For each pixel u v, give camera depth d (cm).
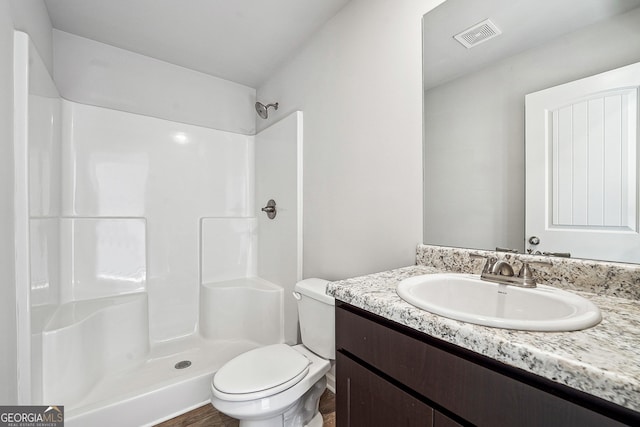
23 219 105
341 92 159
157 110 214
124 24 173
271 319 202
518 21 94
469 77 105
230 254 240
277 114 224
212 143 237
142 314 186
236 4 156
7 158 98
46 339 127
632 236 72
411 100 122
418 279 88
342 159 158
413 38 121
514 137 95
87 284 181
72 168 179
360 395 79
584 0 81
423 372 63
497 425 51
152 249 207
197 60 215
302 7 158
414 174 121
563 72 84
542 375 45
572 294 72
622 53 74
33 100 116
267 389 111
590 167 79
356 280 94
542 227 88
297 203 191
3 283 94
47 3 154
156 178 210
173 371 170
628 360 42
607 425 40
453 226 110
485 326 56
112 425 131
